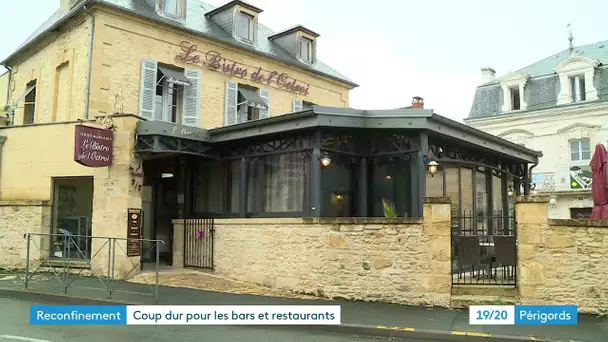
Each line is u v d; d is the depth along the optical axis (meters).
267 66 18.58
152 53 15.28
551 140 27.45
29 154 13.68
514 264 9.44
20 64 18.50
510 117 28.77
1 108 19.94
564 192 25.39
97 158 11.84
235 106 17.22
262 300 9.70
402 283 9.48
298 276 10.52
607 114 25.94
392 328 7.56
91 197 13.07
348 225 10.00
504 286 9.39
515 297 9.12
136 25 14.95
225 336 7.28
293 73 19.56
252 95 17.78
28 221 13.20
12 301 9.72
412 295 9.38
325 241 10.20
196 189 14.19
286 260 10.79
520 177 17.27
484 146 13.71
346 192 12.24
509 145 15.03
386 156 12.33
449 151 13.01
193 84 16.12
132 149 12.24
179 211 14.37
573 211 25.53
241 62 17.72
